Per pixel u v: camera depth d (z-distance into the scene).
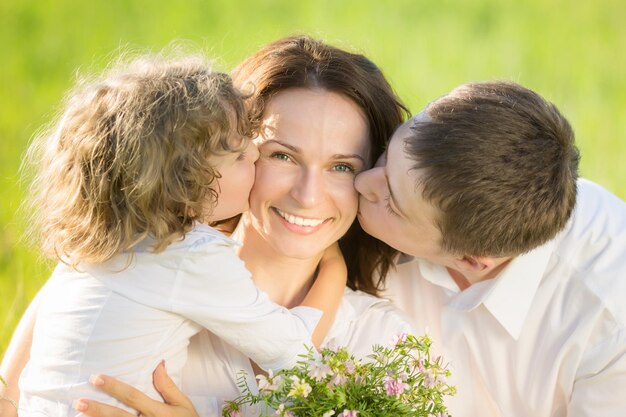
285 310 3.35
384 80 3.64
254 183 3.50
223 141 3.30
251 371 3.50
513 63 9.80
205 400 3.42
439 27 10.90
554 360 3.70
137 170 3.17
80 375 3.19
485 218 3.24
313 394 3.06
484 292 3.64
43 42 9.62
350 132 3.45
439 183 3.23
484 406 3.91
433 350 3.89
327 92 3.45
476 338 3.82
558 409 3.88
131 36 9.88
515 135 3.23
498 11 11.68
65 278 3.36
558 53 10.23
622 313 3.58
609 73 9.72
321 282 3.66
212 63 3.67
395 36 10.44
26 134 7.26
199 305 3.19
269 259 3.68
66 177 3.29
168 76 3.34
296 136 3.39
